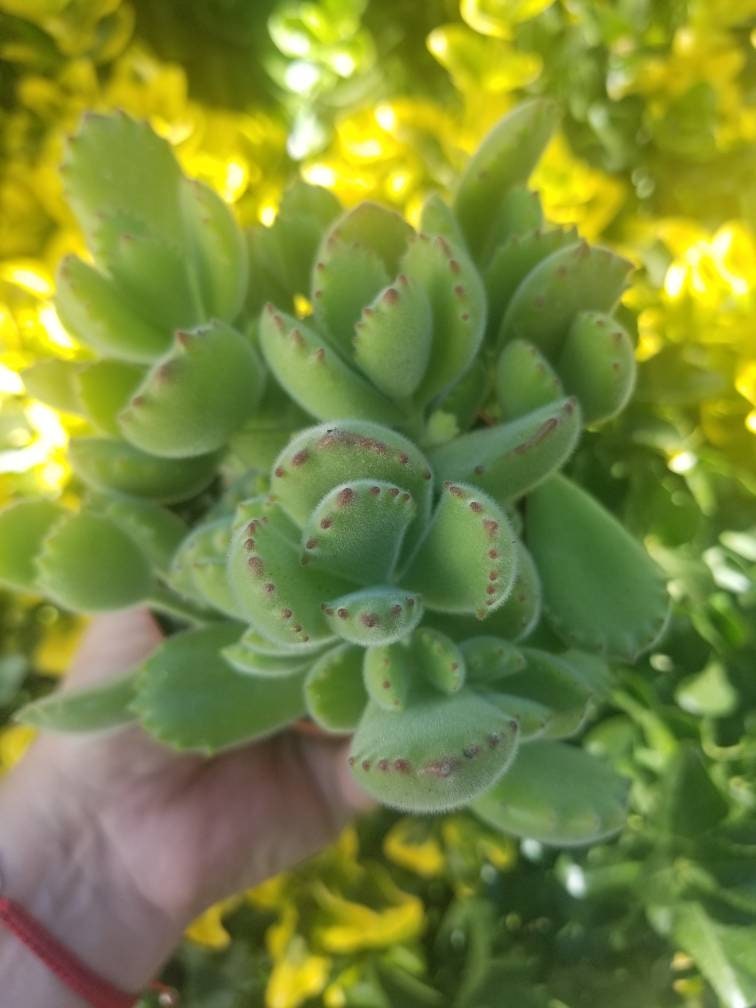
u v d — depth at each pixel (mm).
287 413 152
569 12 236
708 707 189
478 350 141
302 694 149
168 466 150
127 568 152
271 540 105
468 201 154
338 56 247
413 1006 234
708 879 171
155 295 143
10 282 218
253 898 242
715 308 202
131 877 207
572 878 202
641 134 238
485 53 225
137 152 148
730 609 192
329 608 102
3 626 250
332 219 166
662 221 229
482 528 102
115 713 150
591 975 203
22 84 241
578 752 140
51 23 242
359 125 229
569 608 140
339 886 241
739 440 206
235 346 131
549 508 146
